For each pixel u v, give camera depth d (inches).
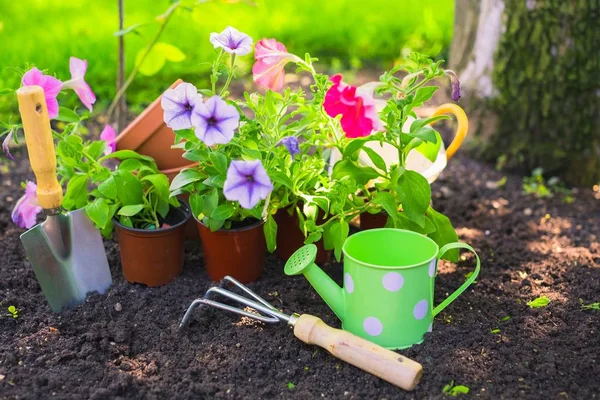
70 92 72.0
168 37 87.5
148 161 47.8
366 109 43.2
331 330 40.0
